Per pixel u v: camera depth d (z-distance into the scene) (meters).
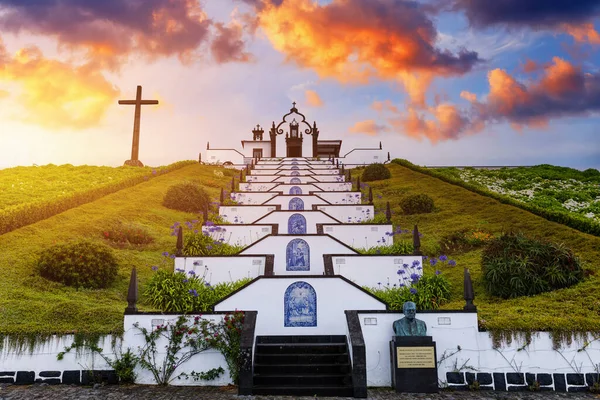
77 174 33.47
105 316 11.46
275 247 16.42
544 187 34.22
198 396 9.62
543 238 17.14
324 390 9.87
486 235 20.16
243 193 27.08
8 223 17.77
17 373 10.40
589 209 26.20
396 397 9.74
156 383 10.53
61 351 10.53
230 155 49.41
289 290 12.30
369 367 10.70
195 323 10.77
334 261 15.48
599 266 15.19
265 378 10.19
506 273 14.16
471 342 10.66
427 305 13.30
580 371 10.37
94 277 14.55
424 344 10.27
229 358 10.54
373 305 12.23
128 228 20.55
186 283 13.45
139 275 16.22
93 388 10.09
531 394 9.99
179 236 15.66
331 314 12.19
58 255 14.59
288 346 11.19
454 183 31.12
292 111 53.75
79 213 21.56
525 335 10.61
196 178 35.56
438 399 9.62
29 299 12.66
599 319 11.15
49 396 9.40
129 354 10.60
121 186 28.23
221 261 15.37
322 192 26.33
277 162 45.00
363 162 47.34
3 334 10.52
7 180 30.33
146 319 10.80
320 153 54.56
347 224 19.22
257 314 11.91
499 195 26.16
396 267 15.44
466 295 10.95
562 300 12.97
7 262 14.93
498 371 10.48
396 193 30.56
